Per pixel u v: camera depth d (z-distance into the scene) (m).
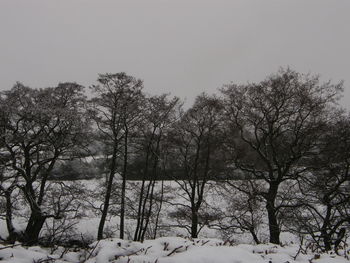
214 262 5.56
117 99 19.73
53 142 17.83
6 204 16.97
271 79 20.86
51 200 18.05
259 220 19.88
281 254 6.30
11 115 17.23
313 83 19.88
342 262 6.10
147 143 21.50
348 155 18.19
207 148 23.05
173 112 21.62
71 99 20.31
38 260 5.91
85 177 23.31
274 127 21.47
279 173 19.64
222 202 24.59
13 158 16.61
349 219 14.15
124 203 20.14
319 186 17.97
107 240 6.88
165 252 6.29
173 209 26.53
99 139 20.53
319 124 19.27
